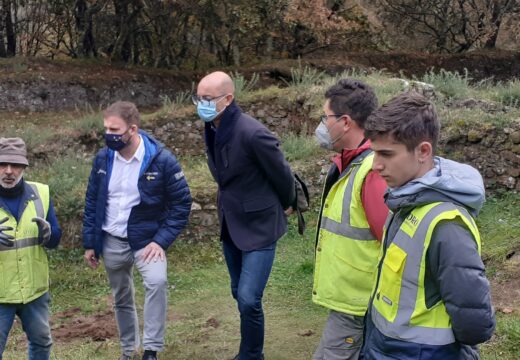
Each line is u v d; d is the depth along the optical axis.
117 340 5.74
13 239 4.01
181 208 4.63
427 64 18.70
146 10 15.82
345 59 17.34
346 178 3.34
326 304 3.40
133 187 4.54
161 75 15.44
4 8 15.21
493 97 10.12
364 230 3.26
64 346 5.67
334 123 3.35
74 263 7.50
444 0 19.78
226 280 7.05
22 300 4.05
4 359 5.51
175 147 11.09
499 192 8.39
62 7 15.41
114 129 4.39
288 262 7.19
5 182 3.99
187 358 5.10
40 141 10.55
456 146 8.66
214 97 4.16
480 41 19.64
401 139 2.39
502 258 6.31
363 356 2.72
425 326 2.44
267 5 14.87
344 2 16.75
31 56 15.16
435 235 2.37
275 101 11.13
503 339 4.62
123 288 4.78
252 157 4.21
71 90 14.13
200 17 15.73
